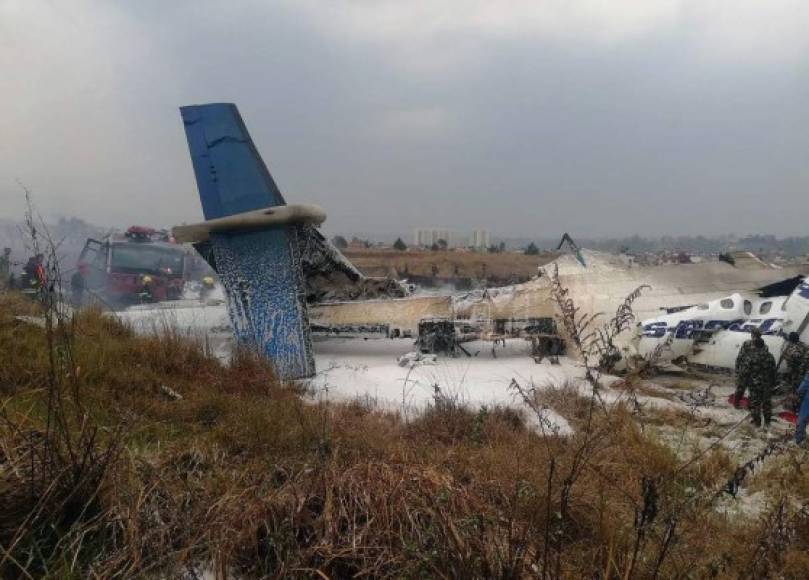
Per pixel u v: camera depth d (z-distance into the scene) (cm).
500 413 757
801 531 409
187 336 976
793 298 977
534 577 304
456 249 4950
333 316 1348
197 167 1296
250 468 456
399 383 1020
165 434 560
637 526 340
